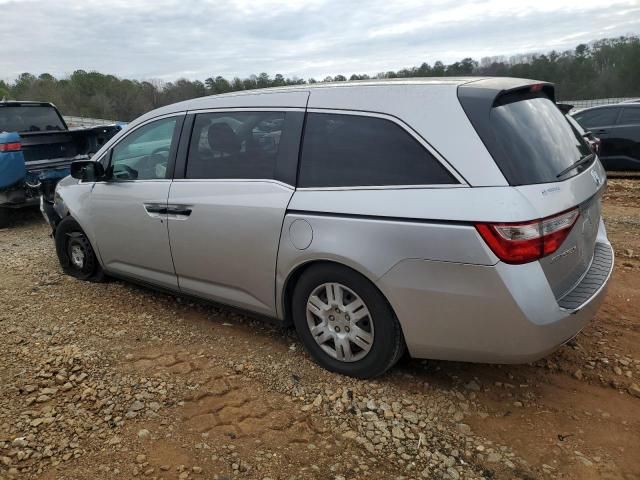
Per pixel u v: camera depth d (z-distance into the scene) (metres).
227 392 3.17
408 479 2.45
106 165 4.58
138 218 4.18
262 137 3.49
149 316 4.30
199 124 3.86
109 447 2.69
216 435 2.77
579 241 2.92
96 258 4.98
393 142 2.92
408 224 2.76
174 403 3.05
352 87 3.18
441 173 2.74
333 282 3.12
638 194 8.88
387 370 3.15
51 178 7.72
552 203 2.64
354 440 2.72
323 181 3.15
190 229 3.79
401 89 3.00
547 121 3.14
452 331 2.77
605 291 3.00
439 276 2.71
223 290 3.77
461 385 3.19
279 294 3.40
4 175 7.20
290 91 3.44
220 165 3.69
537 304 2.59
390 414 2.91
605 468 2.51
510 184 2.60
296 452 2.64
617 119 10.72
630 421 2.85
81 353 3.63
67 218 5.08
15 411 3.01
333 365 3.28
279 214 3.26
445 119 2.79
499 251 2.54
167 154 4.04
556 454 2.61
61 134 8.30
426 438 2.73
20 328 4.10
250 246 3.44
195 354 3.64
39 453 2.65
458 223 2.63
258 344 3.76
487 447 2.66
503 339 2.66
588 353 3.53
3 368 3.48
